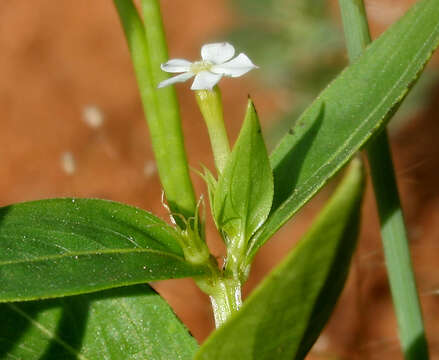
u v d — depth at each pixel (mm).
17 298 151
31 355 166
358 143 155
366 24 166
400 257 168
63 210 160
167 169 165
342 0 167
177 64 161
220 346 144
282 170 164
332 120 165
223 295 162
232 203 160
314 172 163
